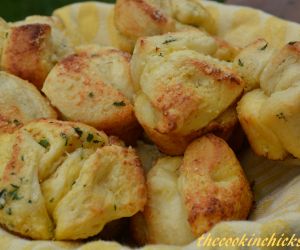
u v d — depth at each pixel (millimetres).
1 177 340
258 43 411
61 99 401
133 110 403
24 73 432
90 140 365
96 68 421
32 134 363
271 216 316
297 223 297
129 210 342
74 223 331
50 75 412
